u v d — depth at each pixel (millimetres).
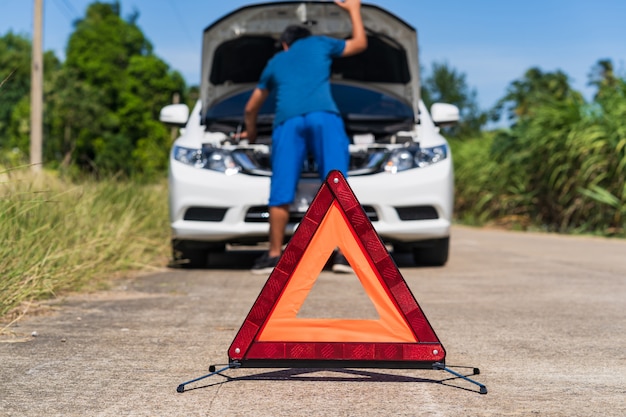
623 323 5070
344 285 6910
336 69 8977
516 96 27938
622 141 15391
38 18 20438
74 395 3277
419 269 8375
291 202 7734
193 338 4488
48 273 5980
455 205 23141
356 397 3273
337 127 7727
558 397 3301
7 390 3348
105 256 7527
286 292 3422
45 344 4301
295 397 3266
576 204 16516
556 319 5207
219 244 8273
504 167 19656
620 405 3184
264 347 3408
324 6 8547
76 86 56250
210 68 8812
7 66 57375
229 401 3203
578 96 17688
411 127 8516
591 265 8844
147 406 3127
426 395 3312
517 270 8273
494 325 4980
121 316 5246
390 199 7941
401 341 3383
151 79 62156
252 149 8078
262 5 8492
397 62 8875
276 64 7840
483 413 3057
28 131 46125
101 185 9984
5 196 6285
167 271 8234
